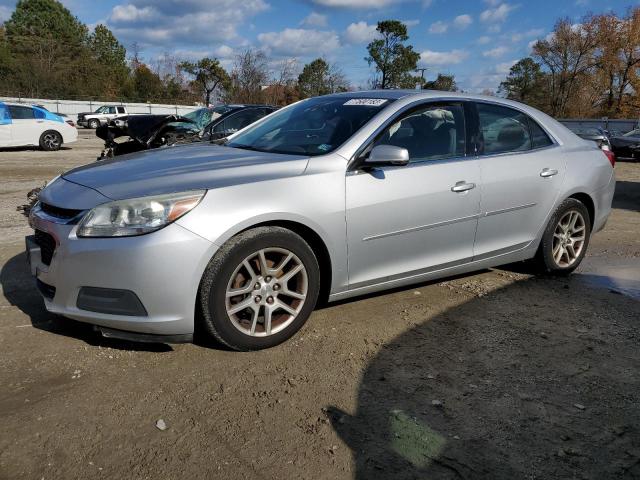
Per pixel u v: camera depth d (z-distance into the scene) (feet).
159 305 9.64
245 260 10.26
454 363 10.75
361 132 12.10
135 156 12.87
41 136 57.93
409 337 11.82
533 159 14.83
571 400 9.57
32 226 10.85
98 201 9.81
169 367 10.16
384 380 10.00
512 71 245.86
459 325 12.55
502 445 8.28
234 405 9.04
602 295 14.97
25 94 166.50
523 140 15.06
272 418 8.72
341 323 12.39
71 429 8.29
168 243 9.51
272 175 10.83
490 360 10.93
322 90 138.21
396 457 7.92
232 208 10.06
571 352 11.40
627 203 33.17
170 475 7.42
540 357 11.13
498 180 13.85
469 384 9.98
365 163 11.71
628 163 64.95
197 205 9.83
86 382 9.57
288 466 7.66
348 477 7.50
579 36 185.98
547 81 203.82
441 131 13.33
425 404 9.28
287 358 10.67
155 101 180.65
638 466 7.91
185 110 163.94
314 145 12.30
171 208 9.65
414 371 10.37
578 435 8.59
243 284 10.58
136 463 7.63
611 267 17.98
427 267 13.05
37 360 10.23
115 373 9.89
